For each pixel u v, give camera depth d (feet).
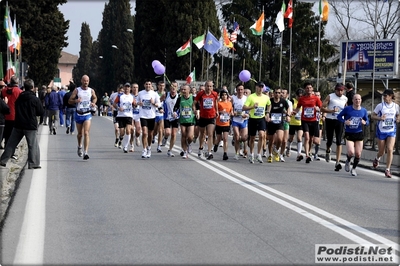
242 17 364.38
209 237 51.65
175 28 382.83
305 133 114.01
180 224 56.59
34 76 371.97
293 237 52.06
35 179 83.51
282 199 71.15
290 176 93.04
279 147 112.98
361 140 97.40
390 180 92.73
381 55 269.23
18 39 252.42
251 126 109.91
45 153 117.50
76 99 105.29
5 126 111.24
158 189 76.89
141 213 61.52
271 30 378.94
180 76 383.24
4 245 48.88
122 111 122.72
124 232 53.31
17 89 111.34
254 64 365.20
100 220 58.13
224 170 97.71
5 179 81.10
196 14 380.37
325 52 369.91
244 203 67.97
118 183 81.35
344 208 66.44
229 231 53.93
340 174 98.37
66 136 163.22
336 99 109.70
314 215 61.72
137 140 133.39
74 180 83.35
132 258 45.19
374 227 56.95
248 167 103.09
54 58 383.65
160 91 134.00
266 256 45.93
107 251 47.11
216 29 388.16
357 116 96.22
